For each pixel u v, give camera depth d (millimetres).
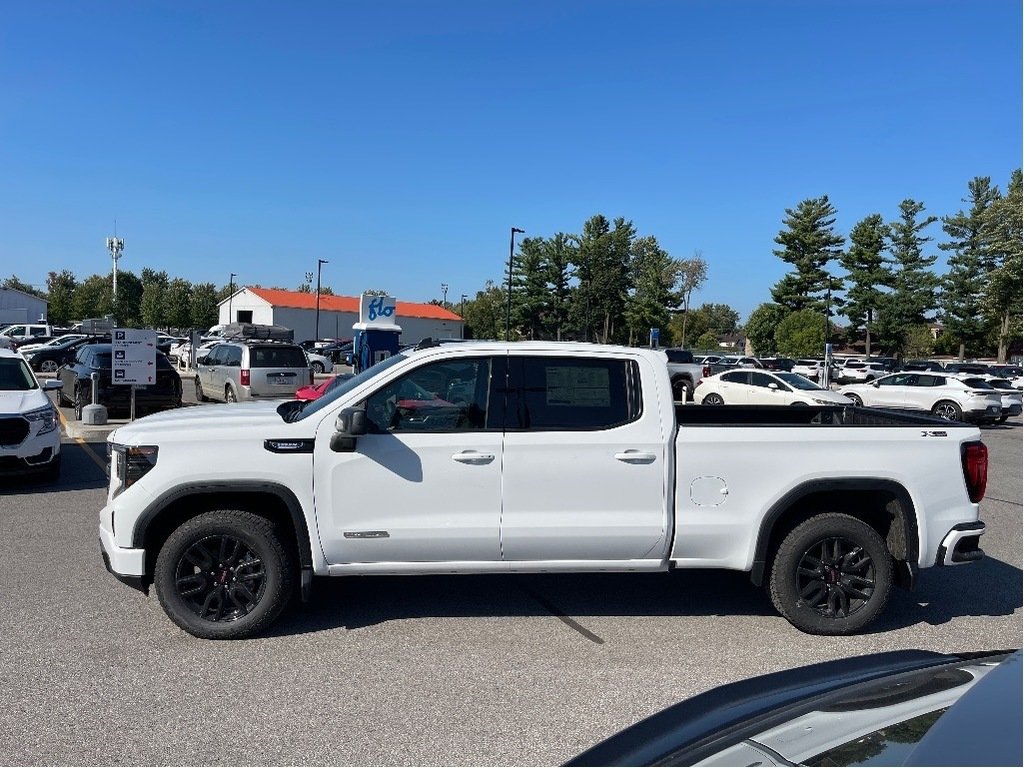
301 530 4820
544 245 70375
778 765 2012
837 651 4816
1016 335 62562
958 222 65062
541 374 5023
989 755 1788
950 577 6512
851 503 5410
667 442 4961
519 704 4012
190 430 4820
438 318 90750
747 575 6363
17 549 6715
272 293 87812
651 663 4574
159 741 3568
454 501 4875
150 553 4891
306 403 5648
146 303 87625
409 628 5082
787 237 67000
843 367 51562
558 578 6246
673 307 73875
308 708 3926
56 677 4230
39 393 9875
